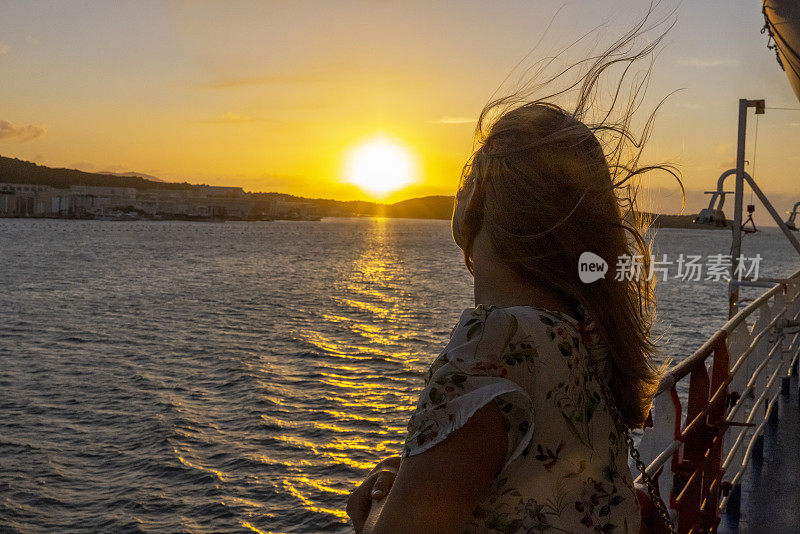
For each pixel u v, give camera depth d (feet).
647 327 3.07
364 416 66.85
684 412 47.50
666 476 6.89
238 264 282.15
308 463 54.49
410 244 511.40
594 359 2.85
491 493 2.47
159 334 113.50
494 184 2.76
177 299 161.48
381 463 2.95
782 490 12.37
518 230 2.69
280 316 135.13
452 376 2.42
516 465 2.47
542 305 2.79
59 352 98.12
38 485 50.34
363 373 85.20
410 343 105.81
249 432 61.98
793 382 20.15
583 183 2.69
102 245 415.44
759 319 13.38
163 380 81.41
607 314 2.80
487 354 2.48
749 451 12.09
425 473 2.27
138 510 46.44
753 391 14.28
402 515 2.25
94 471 53.26
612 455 2.78
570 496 2.52
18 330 116.06
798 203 20.74
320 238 597.93
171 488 49.98
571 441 2.57
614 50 2.85
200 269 255.50
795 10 20.58
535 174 2.68
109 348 101.40
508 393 2.35
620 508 2.69
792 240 18.01
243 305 151.53
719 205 17.57
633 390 3.05
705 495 9.11
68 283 197.77
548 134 2.74
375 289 190.90
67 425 64.18
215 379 81.97
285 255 347.56
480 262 2.85
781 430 15.72
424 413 2.39
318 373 84.89
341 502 47.32
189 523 44.55
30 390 76.28
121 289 183.73
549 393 2.53
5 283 194.08
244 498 48.08
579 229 2.70
